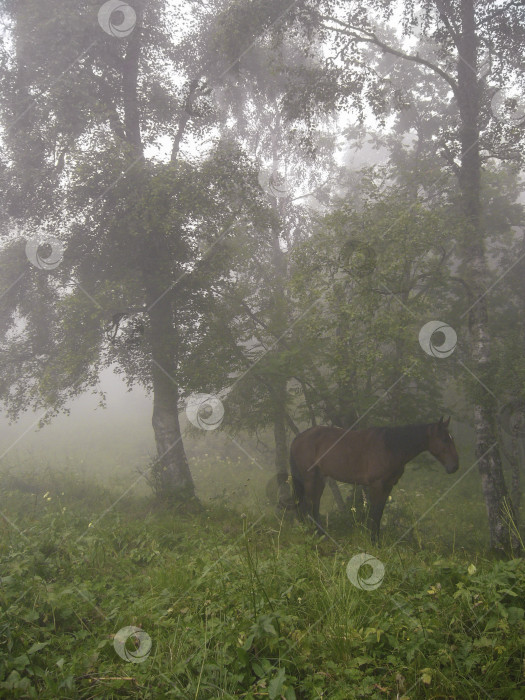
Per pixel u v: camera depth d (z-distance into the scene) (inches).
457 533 442.9
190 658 147.8
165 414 538.6
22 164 523.2
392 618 161.2
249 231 602.2
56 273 527.2
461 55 496.7
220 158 506.6
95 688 140.5
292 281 434.3
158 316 524.1
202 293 532.7
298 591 191.2
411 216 424.2
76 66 523.2
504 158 486.0
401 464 353.1
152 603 187.3
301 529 308.5
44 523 321.4
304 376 488.4
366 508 366.3
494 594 162.6
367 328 410.6
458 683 133.3
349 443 369.4
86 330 498.3
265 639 153.1
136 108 569.0
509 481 619.8
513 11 481.7
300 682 139.3
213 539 293.1
